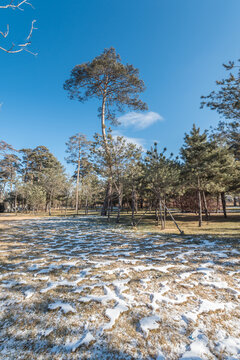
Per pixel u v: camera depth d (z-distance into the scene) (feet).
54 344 7.26
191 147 47.67
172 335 7.63
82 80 67.97
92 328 8.07
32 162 151.43
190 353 6.70
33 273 14.37
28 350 6.98
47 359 6.56
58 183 95.96
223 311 9.23
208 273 13.65
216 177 49.03
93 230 37.17
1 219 69.15
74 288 11.73
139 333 7.76
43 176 101.71
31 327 8.25
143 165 47.37
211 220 59.16
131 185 50.19
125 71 64.59
